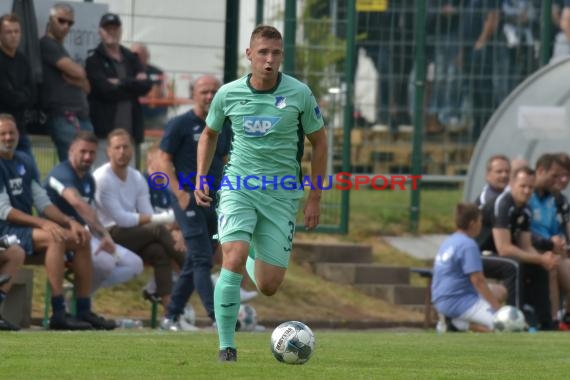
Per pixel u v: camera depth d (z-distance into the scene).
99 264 46.94
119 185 49.34
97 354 30.50
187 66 62.94
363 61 71.44
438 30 72.75
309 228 30.92
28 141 50.78
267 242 29.88
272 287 30.17
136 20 61.75
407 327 59.25
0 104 49.69
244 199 29.64
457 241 49.03
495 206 51.28
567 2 72.81
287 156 30.11
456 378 26.70
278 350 28.34
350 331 52.75
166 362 28.50
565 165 53.34
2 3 52.59
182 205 44.06
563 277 52.44
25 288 47.69
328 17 67.81
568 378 27.58
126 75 55.72
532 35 72.62
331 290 62.88
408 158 71.94
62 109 53.31
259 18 67.12
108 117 55.56
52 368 27.00
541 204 53.47
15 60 49.91
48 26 53.78
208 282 44.25
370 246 66.81
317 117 30.27
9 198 45.06
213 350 32.22
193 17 62.91
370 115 71.56
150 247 49.12
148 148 62.38
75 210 47.41
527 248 51.31
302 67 67.69
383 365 29.62
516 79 72.75
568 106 62.94
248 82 30.08
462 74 72.94
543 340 39.66
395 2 71.38
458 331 48.97
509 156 62.59
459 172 73.31
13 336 36.41
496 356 33.22
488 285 49.62
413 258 68.69
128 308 54.88
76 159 47.31
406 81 71.69
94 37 57.06
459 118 73.19
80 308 45.72
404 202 73.44
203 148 30.98
